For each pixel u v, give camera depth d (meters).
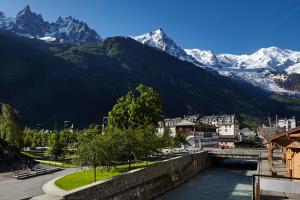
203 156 72.12
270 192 30.53
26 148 98.12
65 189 34.44
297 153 34.22
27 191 34.16
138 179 36.12
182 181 52.84
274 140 38.28
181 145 101.75
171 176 47.78
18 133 69.12
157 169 42.31
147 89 66.31
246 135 191.50
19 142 69.56
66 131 92.19
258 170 46.47
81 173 44.25
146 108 63.84
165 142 66.12
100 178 39.88
